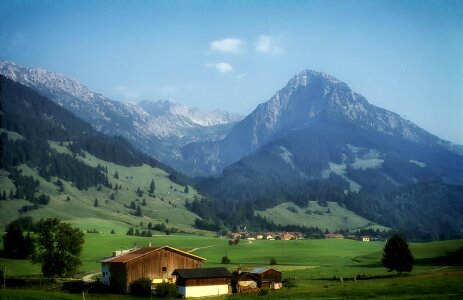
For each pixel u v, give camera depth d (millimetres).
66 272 121312
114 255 140125
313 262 187250
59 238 120750
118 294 104500
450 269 129625
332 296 84875
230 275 107000
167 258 113125
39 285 115188
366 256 197000
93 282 118812
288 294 91938
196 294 102625
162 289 99875
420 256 174250
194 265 115875
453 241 199500
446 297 71688
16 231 158625
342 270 150875
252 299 89000
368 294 83062
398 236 129750
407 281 96188
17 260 154375
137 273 109125
